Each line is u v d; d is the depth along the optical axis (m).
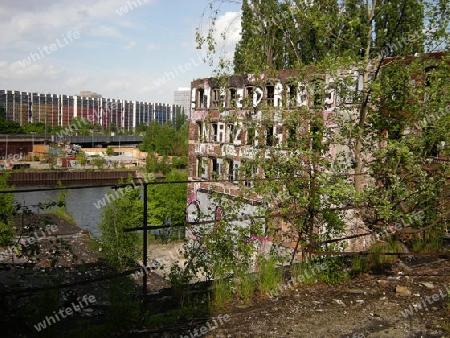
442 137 8.27
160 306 5.69
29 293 5.04
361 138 8.96
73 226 22.45
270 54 11.50
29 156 79.31
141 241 13.98
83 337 4.66
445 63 8.79
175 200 35.50
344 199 6.98
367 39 9.10
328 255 7.00
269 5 10.98
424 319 5.61
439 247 8.85
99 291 8.58
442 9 8.28
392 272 7.48
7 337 4.54
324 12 9.26
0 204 5.73
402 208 7.78
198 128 31.52
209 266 6.47
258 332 5.12
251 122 9.54
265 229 6.82
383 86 8.62
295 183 7.15
